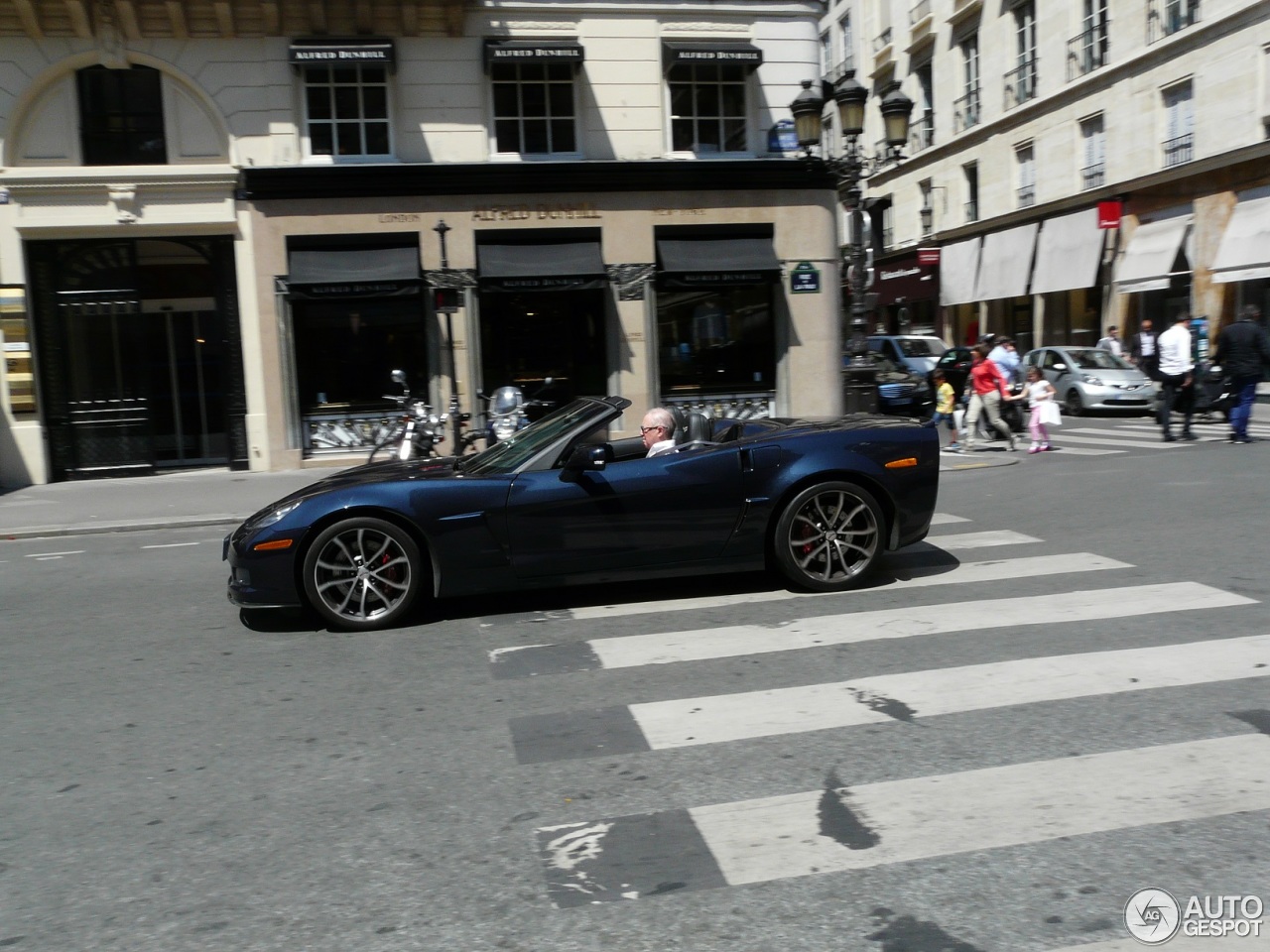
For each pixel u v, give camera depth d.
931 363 22.86
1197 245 24.25
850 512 6.60
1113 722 4.18
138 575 8.71
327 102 15.90
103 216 15.27
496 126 16.39
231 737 4.54
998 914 2.85
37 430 15.41
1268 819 3.32
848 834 3.35
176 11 15.14
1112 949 2.67
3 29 14.98
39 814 3.82
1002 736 4.09
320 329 16.12
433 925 2.92
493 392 16.61
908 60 36.84
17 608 7.60
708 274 16.62
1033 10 29.91
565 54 16.06
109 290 15.70
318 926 2.95
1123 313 27.02
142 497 13.62
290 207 15.71
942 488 11.74
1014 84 30.86
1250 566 6.81
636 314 16.77
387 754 4.25
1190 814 3.37
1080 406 21.06
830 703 4.57
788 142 17.25
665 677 5.06
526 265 16.19
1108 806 3.45
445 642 5.90
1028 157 30.62
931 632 5.62
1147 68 25.41
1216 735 4.00
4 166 15.14
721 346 17.38
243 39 15.54
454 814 3.64
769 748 4.10
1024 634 5.50
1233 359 14.62
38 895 3.20
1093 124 27.73
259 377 15.88
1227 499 9.55
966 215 34.03
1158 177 24.95
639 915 2.93
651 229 16.73
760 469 6.45
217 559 9.30
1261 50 22.09
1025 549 7.79
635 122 16.73
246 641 6.19
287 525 6.11
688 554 6.42
